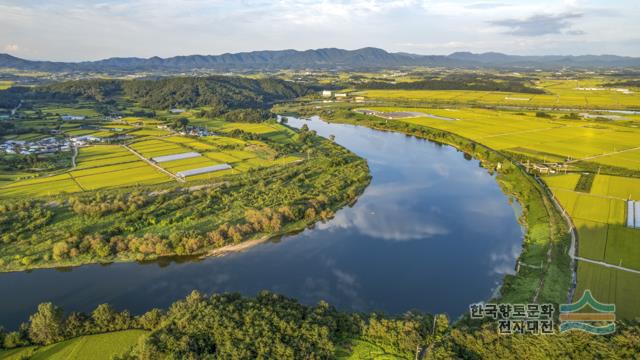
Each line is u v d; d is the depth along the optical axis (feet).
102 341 258.16
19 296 328.70
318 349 234.99
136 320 269.64
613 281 310.45
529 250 384.68
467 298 326.44
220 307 255.70
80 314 270.26
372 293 335.26
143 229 426.51
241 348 226.17
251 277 358.43
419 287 343.05
